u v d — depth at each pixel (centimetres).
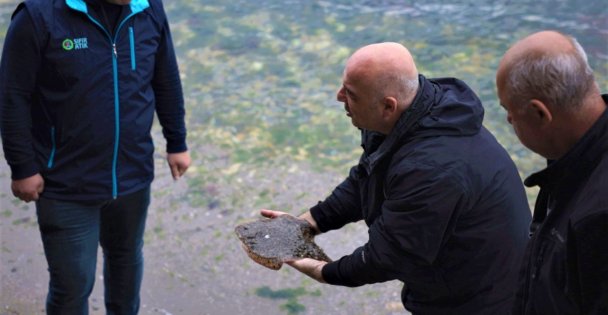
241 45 613
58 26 249
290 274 370
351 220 260
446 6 669
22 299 348
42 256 379
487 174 210
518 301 180
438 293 227
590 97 156
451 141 209
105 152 269
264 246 249
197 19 663
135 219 292
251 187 435
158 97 298
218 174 448
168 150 313
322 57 589
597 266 150
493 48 586
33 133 266
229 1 703
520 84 160
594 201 150
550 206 169
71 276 280
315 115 511
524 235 222
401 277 223
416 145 209
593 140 155
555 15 631
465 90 219
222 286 360
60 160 266
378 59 207
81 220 275
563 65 155
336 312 342
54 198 269
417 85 211
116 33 260
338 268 230
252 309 345
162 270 370
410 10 666
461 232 213
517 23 624
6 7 694
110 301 312
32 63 251
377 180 224
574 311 159
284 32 634
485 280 221
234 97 536
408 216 208
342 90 218
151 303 347
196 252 384
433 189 204
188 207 419
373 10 670
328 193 426
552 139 162
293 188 432
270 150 472
